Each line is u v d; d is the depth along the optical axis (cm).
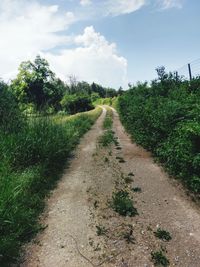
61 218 470
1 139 662
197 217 454
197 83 1034
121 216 470
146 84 1909
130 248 377
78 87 9081
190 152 552
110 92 11025
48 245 391
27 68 4300
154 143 867
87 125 1859
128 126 1633
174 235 404
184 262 344
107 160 849
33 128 785
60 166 785
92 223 449
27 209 480
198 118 616
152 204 514
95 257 361
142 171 724
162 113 788
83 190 602
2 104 814
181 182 616
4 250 353
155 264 341
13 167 602
